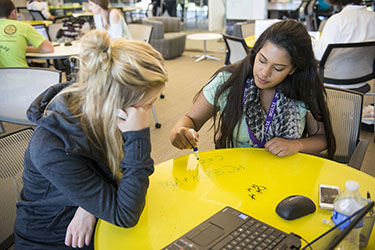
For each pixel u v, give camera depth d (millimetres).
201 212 1009
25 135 1319
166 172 1227
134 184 914
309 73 1326
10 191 1228
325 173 1205
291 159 1302
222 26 7504
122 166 944
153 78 854
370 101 3693
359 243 833
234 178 1182
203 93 1539
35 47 3117
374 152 2725
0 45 2906
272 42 1223
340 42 2742
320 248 679
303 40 1229
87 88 866
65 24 3922
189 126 1495
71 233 1011
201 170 1239
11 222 1210
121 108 886
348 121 1623
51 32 4277
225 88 1438
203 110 1554
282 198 1068
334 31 2727
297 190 1108
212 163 1287
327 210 1002
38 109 1000
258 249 825
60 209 1032
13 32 2928
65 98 929
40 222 1054
